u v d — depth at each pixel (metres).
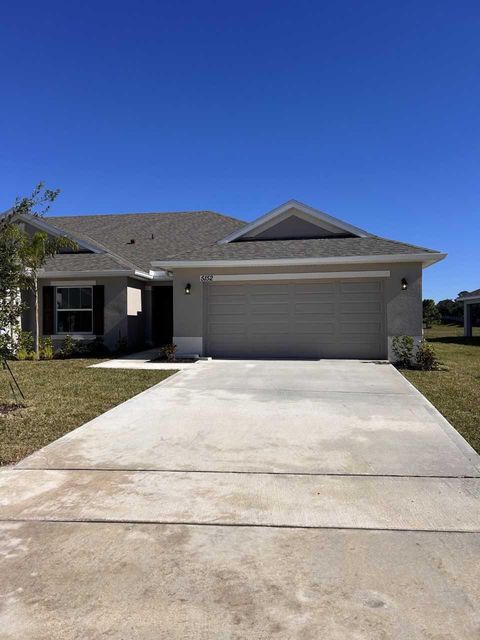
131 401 8.31
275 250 14.70
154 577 3.11
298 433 6.35
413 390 9.19
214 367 12.34
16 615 2.75
